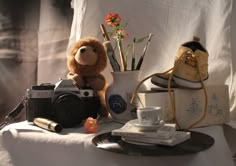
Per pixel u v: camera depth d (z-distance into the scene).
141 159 0.53
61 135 0.62
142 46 0.85
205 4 0.81
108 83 0.86
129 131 0.56
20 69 1.01
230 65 0.77
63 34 0.98
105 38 0.80
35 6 0.99
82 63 0.76
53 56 0.98
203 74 0.68
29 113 0.73
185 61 0.67
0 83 1.02
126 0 0.87
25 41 1.00
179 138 0.55
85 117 0.75
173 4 0.84
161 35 0.85
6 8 1.00
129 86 0.74
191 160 0.51
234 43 0.77
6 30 1.00
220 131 0.66
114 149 0.53
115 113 0.75
